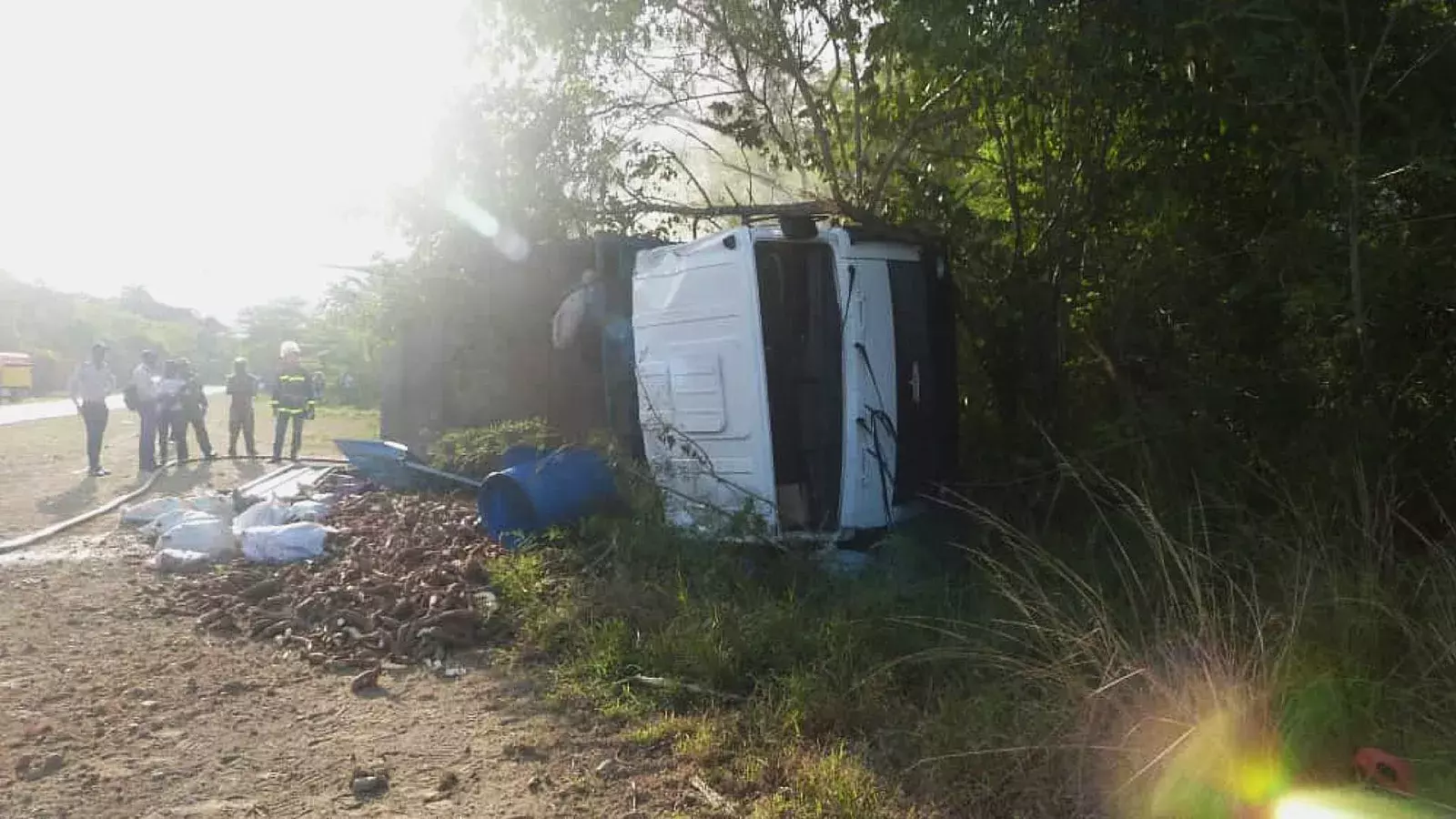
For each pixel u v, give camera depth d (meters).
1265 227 6.79
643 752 4.82
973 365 8.58
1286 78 5.75
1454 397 6.02
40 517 10.79
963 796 4.18
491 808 4.34
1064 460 6.73
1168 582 4.77
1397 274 5.84
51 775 4.68
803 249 7.09
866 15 8.51
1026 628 5.08
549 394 9.41
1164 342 7.42
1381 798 3.60
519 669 5.90
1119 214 7.61
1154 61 6.57
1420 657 4.30
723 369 6.90
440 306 10.93
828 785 4.29
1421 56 5.73
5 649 6.36
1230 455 6.50
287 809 4.36
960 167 8.80
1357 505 5.49
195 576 7.98
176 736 5.10
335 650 6.23
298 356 15.75
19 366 45.31
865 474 6.87
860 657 5.36
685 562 6.66
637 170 10.12
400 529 8.68
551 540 7.50
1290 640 4.22
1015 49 6.71
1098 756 4.16
